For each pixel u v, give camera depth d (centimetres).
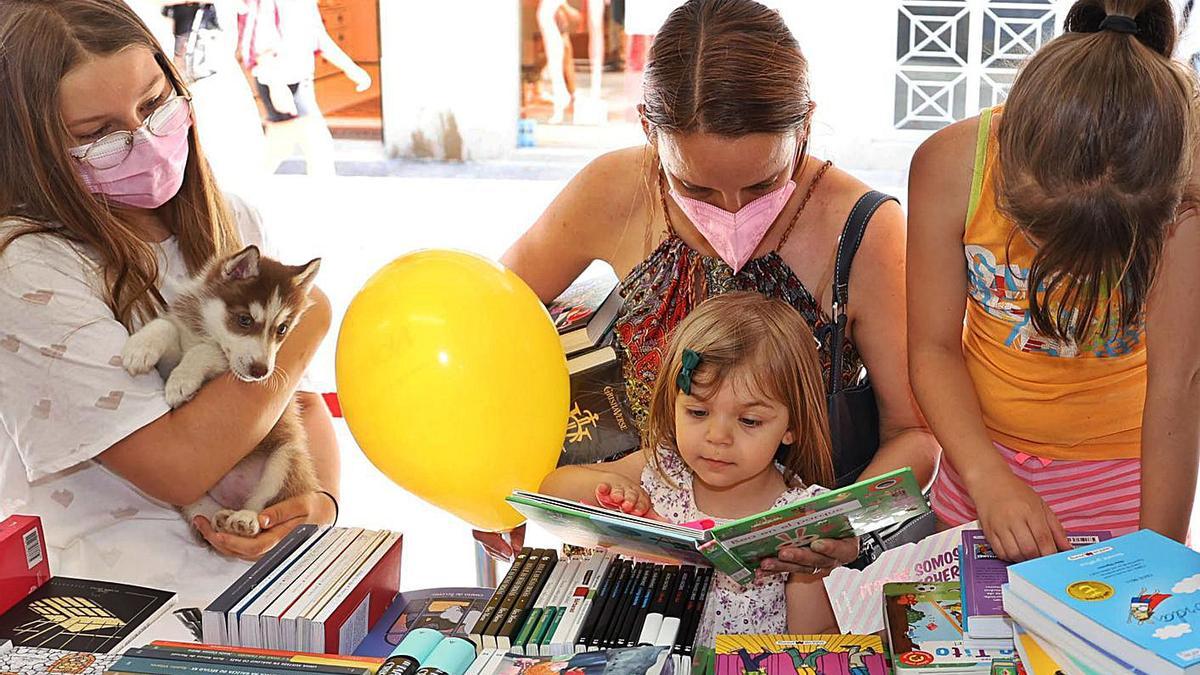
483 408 153
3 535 142
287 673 124
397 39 724
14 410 159
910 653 125
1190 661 100
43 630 137
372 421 158
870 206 179
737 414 167
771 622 168
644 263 190
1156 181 129
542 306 171
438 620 147
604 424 189
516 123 743
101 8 160
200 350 170
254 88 649
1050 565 119
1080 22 142
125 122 161
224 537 174
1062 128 129
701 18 158
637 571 143
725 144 152
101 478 174
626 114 745
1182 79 131
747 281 182
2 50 154
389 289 158
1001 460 159
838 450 182
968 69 638
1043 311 148
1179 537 161
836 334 180
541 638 129
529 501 139
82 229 161
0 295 154
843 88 649
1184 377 157
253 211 211
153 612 143
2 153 158
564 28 728
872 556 174
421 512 375
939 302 172
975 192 164
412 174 721
